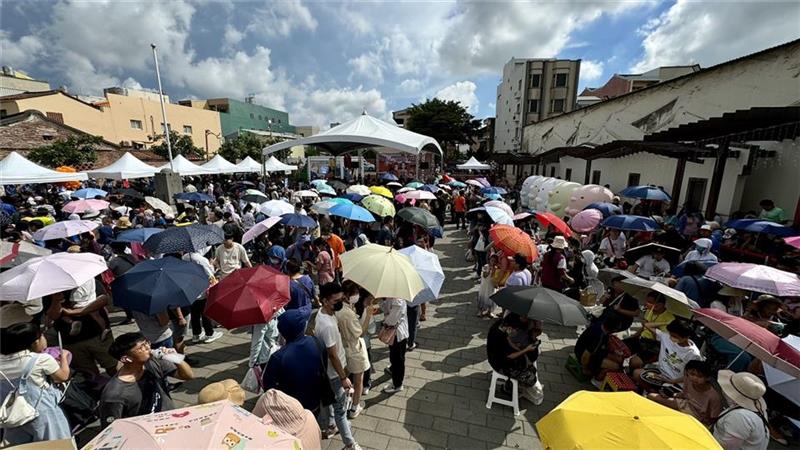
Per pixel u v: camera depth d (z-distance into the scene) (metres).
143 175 15.19
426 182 24.06
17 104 23.03
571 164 23.44
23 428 2.79
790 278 4.54
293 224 6.95
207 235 5.58
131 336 2.70
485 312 6.95
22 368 2.72
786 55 9.27
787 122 7.21
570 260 6.90
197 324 5.70
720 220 10.45
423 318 6.84
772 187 9.38
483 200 13.01
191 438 1.70
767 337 3.39
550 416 2.37
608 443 2.03
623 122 17.09
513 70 43.38
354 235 9.22
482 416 4.21
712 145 10.79
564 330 6.56
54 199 14.67
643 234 8.57
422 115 43.97
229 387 2.91
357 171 28.75
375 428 3.97
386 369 5.07
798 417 3.80
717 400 3.40
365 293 4.28
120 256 5.18
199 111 38.66
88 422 3.57
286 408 2.62
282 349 3.13
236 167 20.75
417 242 7.74
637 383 4.34
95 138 21.77
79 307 4.05
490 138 55.69
